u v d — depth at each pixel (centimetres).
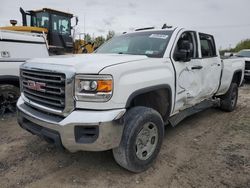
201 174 334
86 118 274
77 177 323
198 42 463
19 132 476
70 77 277
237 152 405
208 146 429
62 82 283
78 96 280
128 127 307
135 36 462
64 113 285
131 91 301
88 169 344
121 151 309
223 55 706
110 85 279
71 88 279
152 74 336
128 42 452
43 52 649
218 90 571
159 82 345
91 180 317
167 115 388
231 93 646
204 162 368
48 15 1063
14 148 405
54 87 292
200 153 400
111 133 280
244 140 460
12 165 350
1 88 553
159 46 400
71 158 374
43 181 313
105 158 375
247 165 361
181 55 391
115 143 289
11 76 554
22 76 354
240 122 576
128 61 314
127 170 339
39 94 317
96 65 284
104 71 277
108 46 480
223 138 470
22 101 360
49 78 299
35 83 318
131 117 313
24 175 326
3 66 540
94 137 280
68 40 1157
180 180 319
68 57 341
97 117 274
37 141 433
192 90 438
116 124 283
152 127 341
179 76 392
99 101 277
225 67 575
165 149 412
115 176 327
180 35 420
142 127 320
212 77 512
